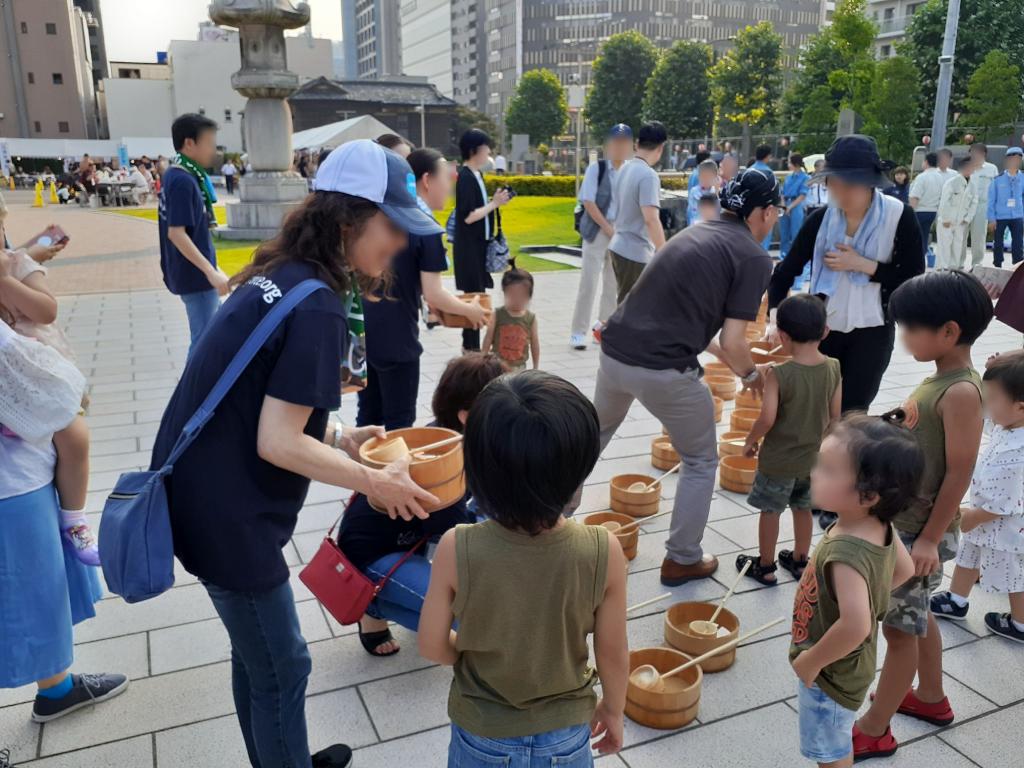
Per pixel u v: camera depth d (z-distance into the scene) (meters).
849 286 4.09
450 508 2.89
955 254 12.37
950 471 2.40
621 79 71.88
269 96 16.56
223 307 1.94
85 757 2.58
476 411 1.56
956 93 38.59
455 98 143.12
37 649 2.45
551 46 117.75
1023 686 2.95
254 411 1.88
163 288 11.74
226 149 76.94
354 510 2.94
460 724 1.71
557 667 1.65
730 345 3.38
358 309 2.17
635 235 7.14
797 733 2.70
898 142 32.66
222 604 1.98
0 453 2.34
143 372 7.17
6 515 2.35
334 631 3.31
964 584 3.34
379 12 175.75
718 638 3.01
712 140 40.81
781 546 4.05
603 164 7.50
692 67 62.31
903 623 2.44
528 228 19.84
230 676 3.01
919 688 2.75
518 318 5.33
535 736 1.66
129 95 74.88
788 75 65.06
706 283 3.28
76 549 2.64
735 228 3.37
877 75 33.53
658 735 2.69
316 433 1.98
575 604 1.62
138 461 5.06
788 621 3.36
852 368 4.23
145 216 26.16
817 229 4.24
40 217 25.61
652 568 3.81
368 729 2.71
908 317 2.44
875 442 1.93
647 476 4.51
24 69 65.50
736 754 2.59
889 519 2.00
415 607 2.78
